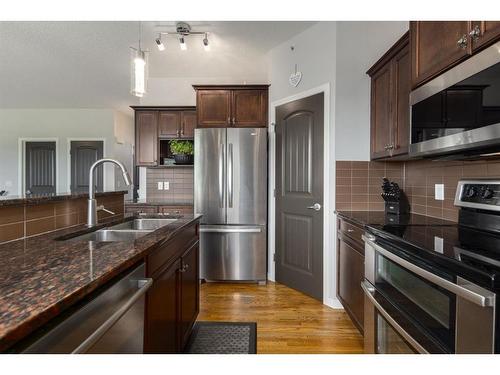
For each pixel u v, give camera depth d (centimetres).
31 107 588
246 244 330
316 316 250
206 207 334
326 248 274
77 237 150
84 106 580
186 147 417
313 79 290
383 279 153
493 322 82
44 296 63
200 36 310
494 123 112
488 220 152
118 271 87
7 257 95
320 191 281
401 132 204
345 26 264
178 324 167
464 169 184
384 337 153
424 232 151
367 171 268
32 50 340
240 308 266
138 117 423
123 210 234
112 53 349
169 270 150
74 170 601
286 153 321
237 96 360
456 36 135
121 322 95
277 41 322
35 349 59
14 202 126
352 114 267
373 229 166
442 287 102
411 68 174
